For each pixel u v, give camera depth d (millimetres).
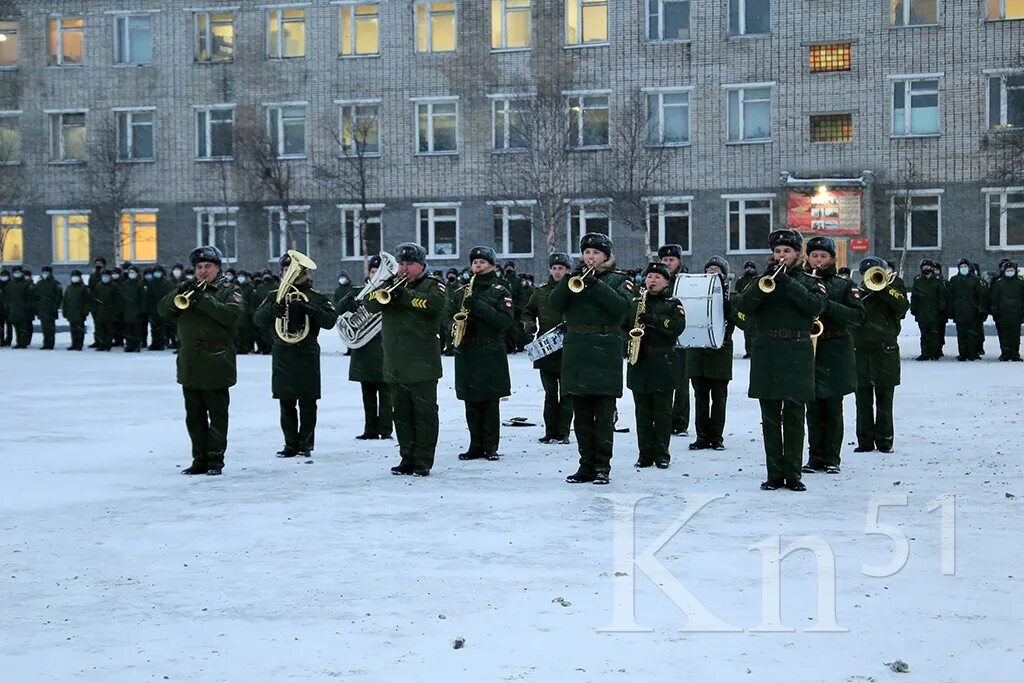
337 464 14781
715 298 15172
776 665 7141
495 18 51531
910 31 48094
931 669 7059
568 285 13047
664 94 50312
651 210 50562
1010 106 47750
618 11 50312
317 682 6926
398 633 7816
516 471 14172
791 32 48969
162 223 54406
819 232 47906
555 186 49812
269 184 52781
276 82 53250
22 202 55000
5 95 55188
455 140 52062
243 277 36562
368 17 52594
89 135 54688
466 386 15094
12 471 14328
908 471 13891
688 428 18375
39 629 8016
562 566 9445
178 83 54062
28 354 36625
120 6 54375
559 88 50625
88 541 10523
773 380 12672
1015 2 47500
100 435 17625
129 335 37812
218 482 13492
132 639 7777
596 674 7008
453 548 10094
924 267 31734
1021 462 14414
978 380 25250
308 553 9977
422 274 13969
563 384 13289
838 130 48906
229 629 7957
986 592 8617
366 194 52875
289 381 15375
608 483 13234
